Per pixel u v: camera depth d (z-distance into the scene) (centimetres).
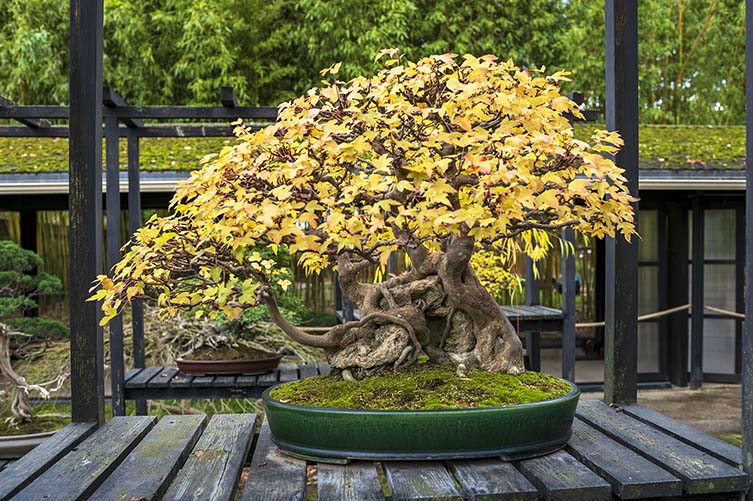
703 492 158
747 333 166
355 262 241
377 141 187
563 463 171
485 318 213
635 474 161
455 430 168
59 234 609
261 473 168
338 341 212
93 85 201
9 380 384
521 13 882
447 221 158
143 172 527
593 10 888
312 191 181
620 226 192
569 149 181
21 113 364
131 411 490
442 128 195
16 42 754
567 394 183
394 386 190
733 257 603
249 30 828
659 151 591
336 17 787
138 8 820
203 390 363
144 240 196
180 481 160
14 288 434
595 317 659
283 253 445
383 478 369
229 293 198
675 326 607
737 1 941
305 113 183
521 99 184
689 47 964
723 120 982
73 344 204
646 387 603
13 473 160
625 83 231
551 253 650
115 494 150
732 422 494
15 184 515
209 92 810
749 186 165
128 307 524
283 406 177
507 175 155
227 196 187
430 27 845
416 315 211
